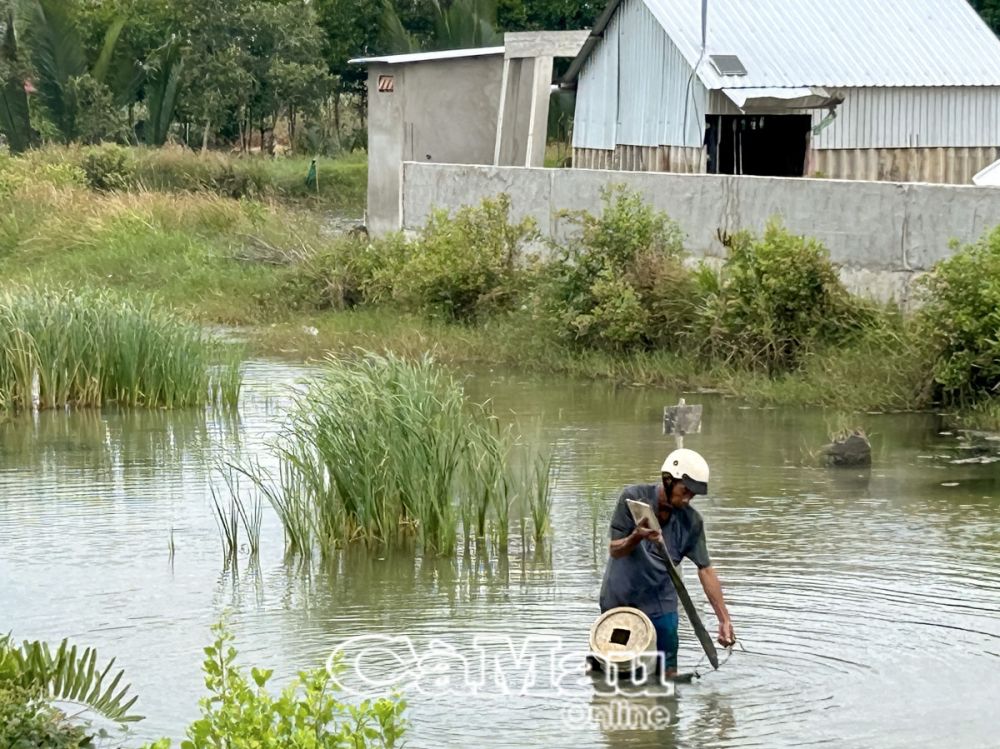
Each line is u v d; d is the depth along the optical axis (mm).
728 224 18344
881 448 13664
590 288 18531
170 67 43031
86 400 16609
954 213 16016
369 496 10852
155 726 7367
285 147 50125
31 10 41750
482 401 16234
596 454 13516
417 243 22094
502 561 10305
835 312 16703
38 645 7359
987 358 14797
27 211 30109
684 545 8070
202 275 25453
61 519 11609
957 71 23844
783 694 7738
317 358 19391
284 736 5656
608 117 25844
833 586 9516
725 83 22562
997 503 11609
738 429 14586
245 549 10766
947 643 8469
